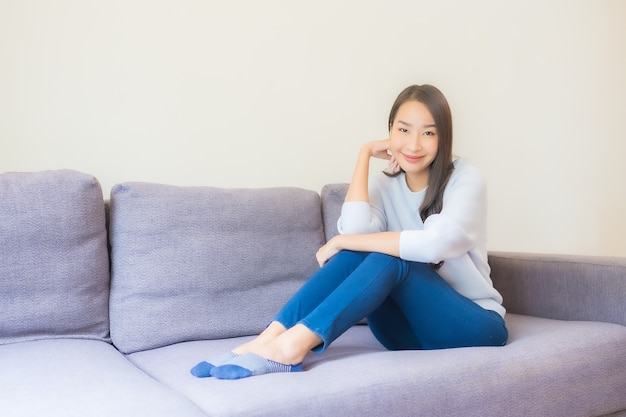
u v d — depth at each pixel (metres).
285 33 2.62
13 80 2.12
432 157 1.84
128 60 2.31
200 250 1.93
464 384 1.47
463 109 3.13
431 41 3.02
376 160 2.86
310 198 2.21
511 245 3.32
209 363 1.49
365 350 1.75
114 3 2.27
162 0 2.36
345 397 1.32
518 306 2.19
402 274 1.62
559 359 1.65
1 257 1.70
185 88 2.42
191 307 1.90
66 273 1.78
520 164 3.34
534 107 3.38
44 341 1.73
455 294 1.71
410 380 1.42
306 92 2.68
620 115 3.74
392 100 2.91
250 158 2.57
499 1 3.24
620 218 3.75
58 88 2.19
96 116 2.26
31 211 1.74
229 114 2.51
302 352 1.49
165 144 2.39
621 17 3.73
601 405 1.71
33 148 2.16
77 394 1.29
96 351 1.66
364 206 1.87
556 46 3.46
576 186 3.56
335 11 2.74
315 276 1.67
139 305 1.85
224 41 2.49
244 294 1.99
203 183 2.47
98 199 1.87
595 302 1.97
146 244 1.89
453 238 1.67
